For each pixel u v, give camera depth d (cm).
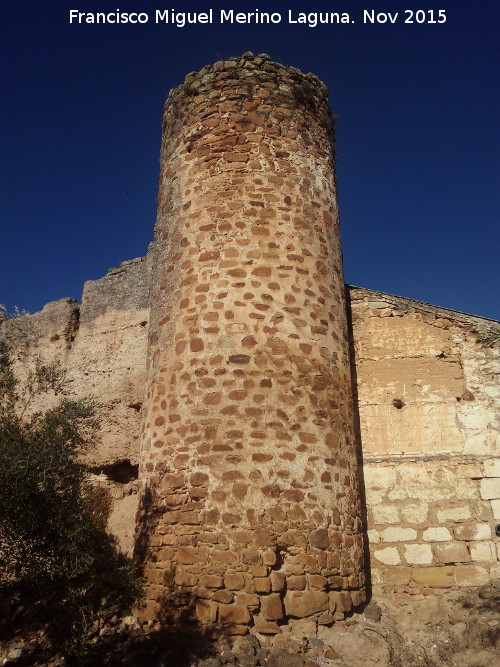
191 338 802
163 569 711
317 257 873
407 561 851
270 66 951
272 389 763
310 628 671
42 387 777
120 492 1150
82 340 1336
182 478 737
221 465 723
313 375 797
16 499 614
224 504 705
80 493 693
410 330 975
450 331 966
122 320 1302
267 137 904
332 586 713
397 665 659
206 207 870
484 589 796
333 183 965
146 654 637
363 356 972
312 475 743
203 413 755
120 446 1177
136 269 1338
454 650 702
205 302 814
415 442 913
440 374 944
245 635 654
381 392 948
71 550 628
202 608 668
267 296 811
